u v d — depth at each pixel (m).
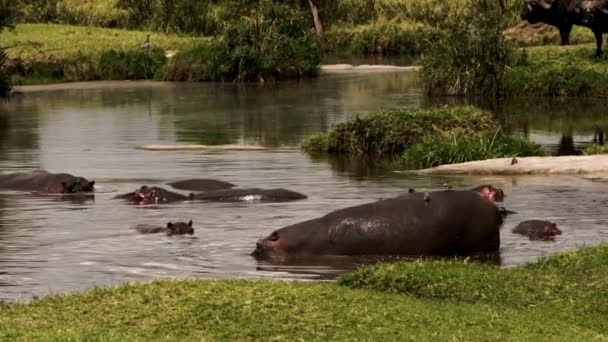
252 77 50.53
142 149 27.08
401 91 43.47
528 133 29.75
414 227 14.98
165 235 16.20
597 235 15.78
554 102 38.44
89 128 32.28
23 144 28.50
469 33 41.72
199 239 15.94
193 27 66.50
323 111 36.38
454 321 10.81
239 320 10.66
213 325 10.53
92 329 10.40
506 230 16.27
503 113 35.03
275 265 14.39
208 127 32.25
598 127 30.89
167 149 26.98
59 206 18.88
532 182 20.62
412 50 65.62
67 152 26.69
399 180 21.42
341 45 66.88
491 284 12.35
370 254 14.95
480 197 15.36
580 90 40.03
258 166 23.75
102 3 74.94
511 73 41.25
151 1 70.62
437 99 39.94
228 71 50.62
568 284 12.39
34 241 15.92
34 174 21.22
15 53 54.31
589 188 19.77
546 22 47.91
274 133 30.52
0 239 16.09
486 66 41.19
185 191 20.12
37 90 46.94
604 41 49.97
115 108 38.78
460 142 24.17
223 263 14.48
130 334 10.24
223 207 18.44
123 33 64.12
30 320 10.80
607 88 39.56
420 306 11.37
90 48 56.91
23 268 14.23
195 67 51.38
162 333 10.32
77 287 13.18
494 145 24.44
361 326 10.52
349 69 55.69
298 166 23.75
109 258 14.78
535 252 14.90
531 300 11.93
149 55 53.41
